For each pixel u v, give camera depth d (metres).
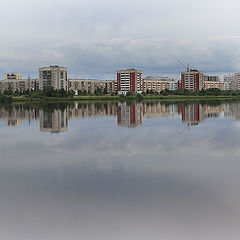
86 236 8.89
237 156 18.70
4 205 11.06
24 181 13.90
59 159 18.33
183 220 9.77
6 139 26.67
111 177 14.38
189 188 12.69
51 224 9.59
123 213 10.32
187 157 18.52
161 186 12.99
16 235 8.95
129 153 19.89
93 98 150.38
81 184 13.35
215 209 10.55
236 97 180.25
